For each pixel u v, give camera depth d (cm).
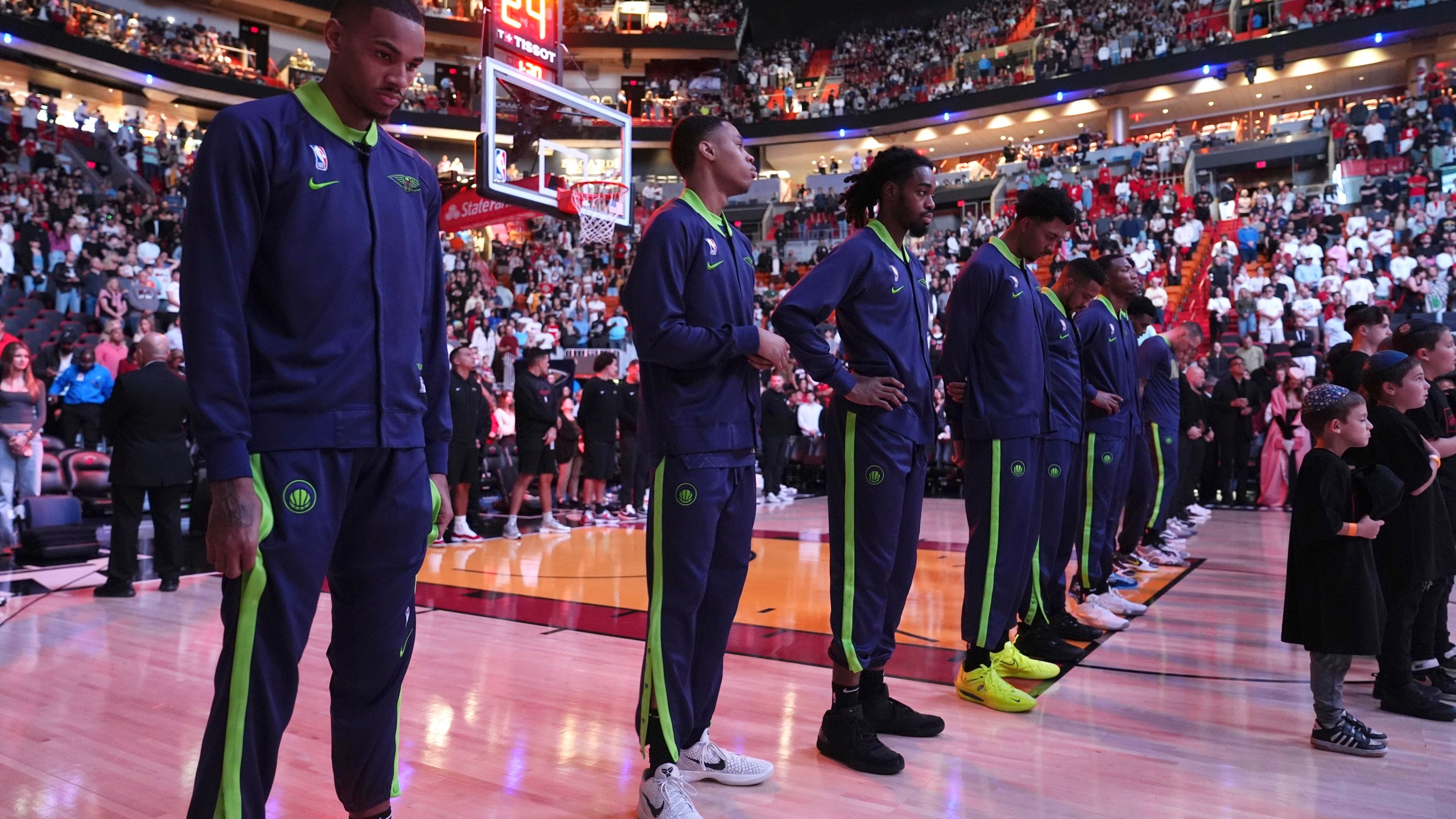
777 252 2150
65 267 1150
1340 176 1709
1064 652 354
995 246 307
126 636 393
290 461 142
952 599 478
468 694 312
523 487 741
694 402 214
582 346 1557
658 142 2606
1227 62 2130
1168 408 552
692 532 213
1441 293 1207
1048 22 2570
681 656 214
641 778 233
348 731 162
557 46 994
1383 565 297
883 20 2881
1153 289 1383
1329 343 1161
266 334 144
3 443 610
